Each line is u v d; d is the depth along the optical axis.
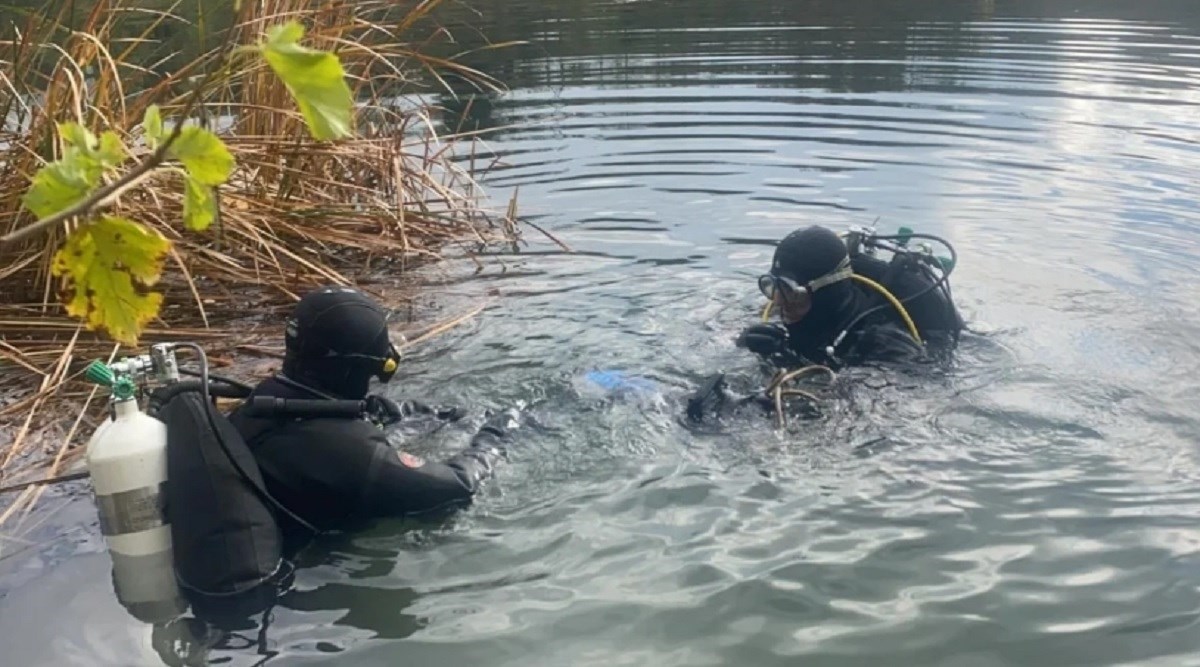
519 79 10.47
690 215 6.22
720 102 9.11
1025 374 3.78
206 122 1.30
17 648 2.48
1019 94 8.87
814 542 2.82
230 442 2.79
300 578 2.75
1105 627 2.44
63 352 4.34
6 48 5.07
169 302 5.01
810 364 3.97
